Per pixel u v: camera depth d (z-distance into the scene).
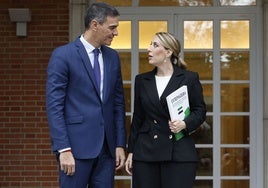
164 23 9.48
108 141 5.34
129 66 9.48
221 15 9.44
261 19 9.37
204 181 9.40
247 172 9.36
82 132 5.19
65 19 9.28
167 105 5.47
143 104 5.58
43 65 9.28
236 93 9.41
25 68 9.29
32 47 9.30
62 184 5.23
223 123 9.41
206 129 9.43
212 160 9.40
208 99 9.44
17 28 9.27
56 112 5.14
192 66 9.47
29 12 9.23
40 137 9.27
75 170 5.19
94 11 5.23
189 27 9.49
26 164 9.27
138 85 5.70
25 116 9.29
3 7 9.30
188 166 5.50
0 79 9.31
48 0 9.29
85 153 5.18
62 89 5.20
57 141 5.09
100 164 5.36
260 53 9.37
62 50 5.26
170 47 5.57
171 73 5.63
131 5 9.49
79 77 5.21
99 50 5.36
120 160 5.48
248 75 9.41
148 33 9.48
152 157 5.50
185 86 5.48
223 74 9.44
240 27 9.46
